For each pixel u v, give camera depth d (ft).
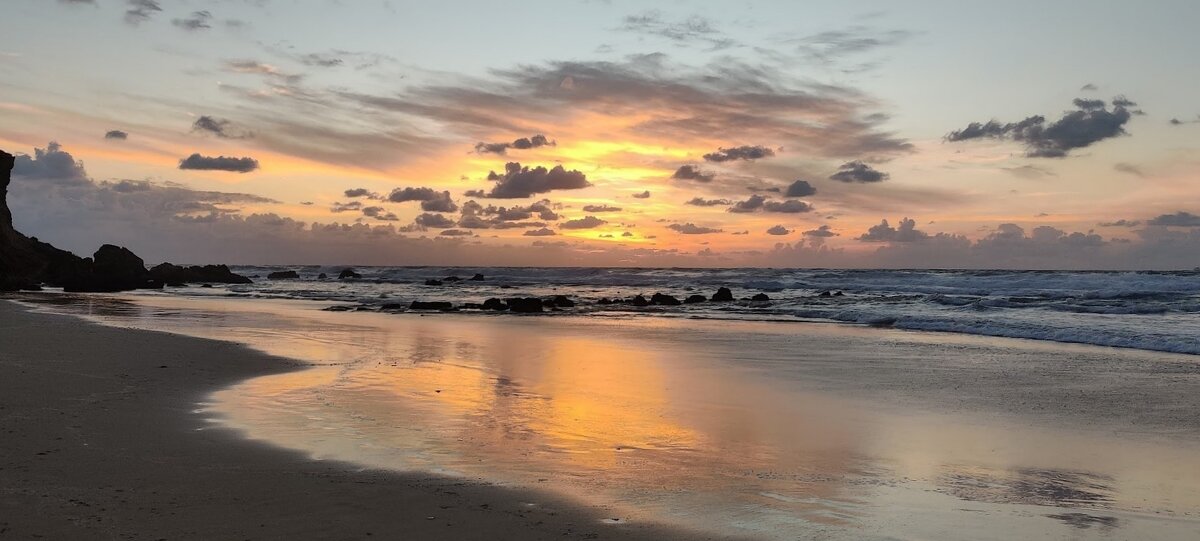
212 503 23.02
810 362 63.62
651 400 45.21
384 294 190.49
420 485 25.96
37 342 62.28
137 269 213.05
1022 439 35.78
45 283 198.29
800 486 27.40
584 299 177.17
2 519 20.61
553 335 87.92
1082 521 24.07
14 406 36.55
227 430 33.81
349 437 33.40
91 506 22.12
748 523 23.08
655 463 30.37
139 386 44.45
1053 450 33.71
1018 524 23.65
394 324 101.91
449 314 126.31
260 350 65.82
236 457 28.94
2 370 47.50
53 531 19.85
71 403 38.06
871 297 156.46
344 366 57.93
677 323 108.47
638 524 22.66
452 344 76.28
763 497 25.91
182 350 61.82
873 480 28.43
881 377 55.31
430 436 34.14
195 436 32.22
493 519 22.58
